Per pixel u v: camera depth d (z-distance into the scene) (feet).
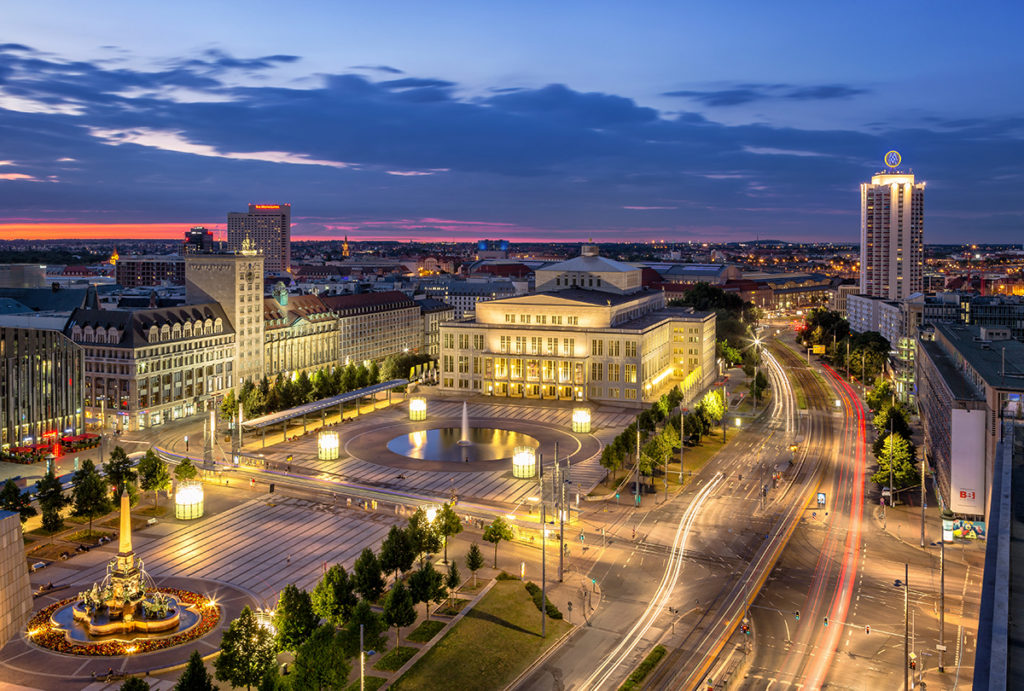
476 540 503.61
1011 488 265.54
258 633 316.60
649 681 339.77
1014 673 166.71
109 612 371.56
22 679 331.57
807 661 357.82
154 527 521.24
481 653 358.23
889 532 523.70
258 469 650.02
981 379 548.31
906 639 314.96
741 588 435.94
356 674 337.93
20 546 378.12
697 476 650.43
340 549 483.92
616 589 434.71
